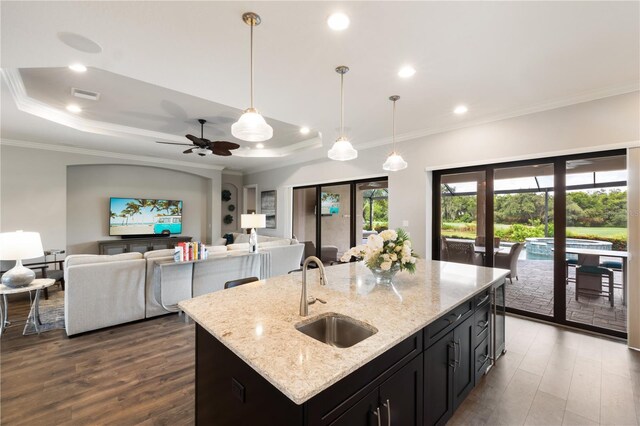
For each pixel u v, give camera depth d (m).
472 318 2.06
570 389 2.17
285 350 1.17
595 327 3.14
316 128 4.34
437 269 2.80
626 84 2.83
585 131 3.09
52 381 2.24
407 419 1.41
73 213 6.27
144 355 2.66
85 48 2.20
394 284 2.22
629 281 2.82
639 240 2.77
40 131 4.54
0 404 1.98
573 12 1.85
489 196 3.94
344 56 2.37
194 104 3.82
